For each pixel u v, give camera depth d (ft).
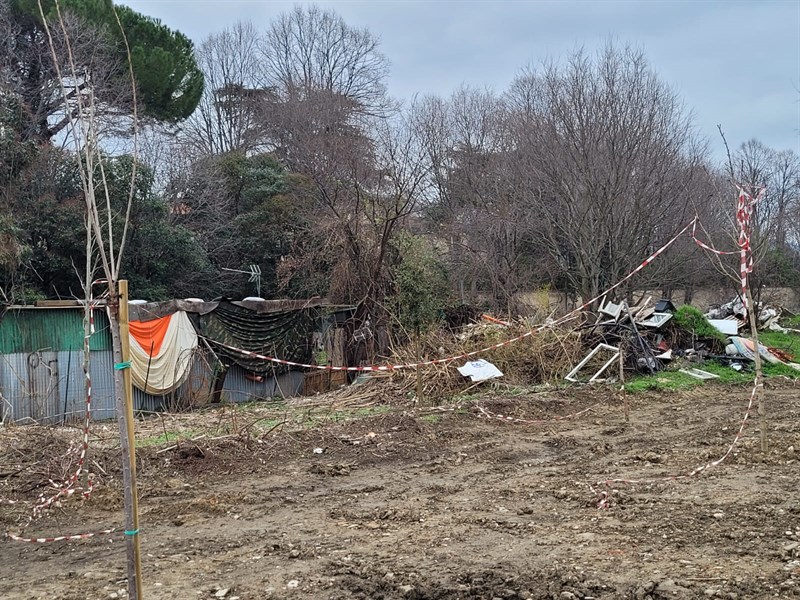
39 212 81.25
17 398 56.65
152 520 26.30
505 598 17.74
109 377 61.36
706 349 76.54
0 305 57.21
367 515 26.27
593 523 23.93
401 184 82.53
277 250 110.93
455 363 61.31
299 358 75.56
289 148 132.16
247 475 33.53
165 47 108.27
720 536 21.65
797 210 112.57
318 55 161.48
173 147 113.50
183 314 64.95
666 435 41.01
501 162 108.17
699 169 92.68
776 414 46.47
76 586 19.66
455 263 99.30
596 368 67.15
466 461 36.14
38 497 29.63
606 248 91.56
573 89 90.07
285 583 19.25
